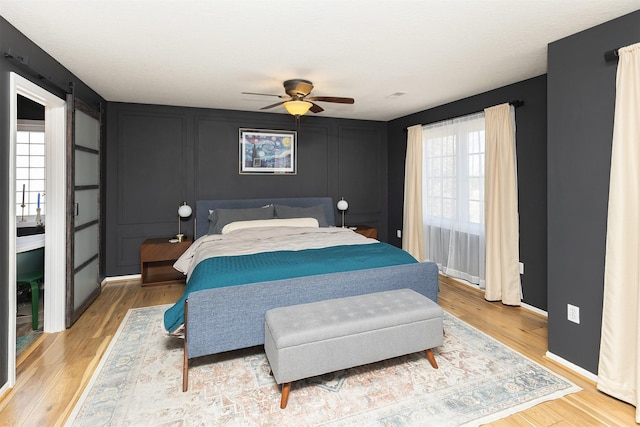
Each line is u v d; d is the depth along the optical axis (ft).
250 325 8.00
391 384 7.39
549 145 8.39
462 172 14.20
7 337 7.11
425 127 16.43
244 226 14.10
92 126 12.44
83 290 11.57
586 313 7.63
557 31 7.75
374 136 19.34
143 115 15.03
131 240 15.12
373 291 9.20
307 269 9.32
